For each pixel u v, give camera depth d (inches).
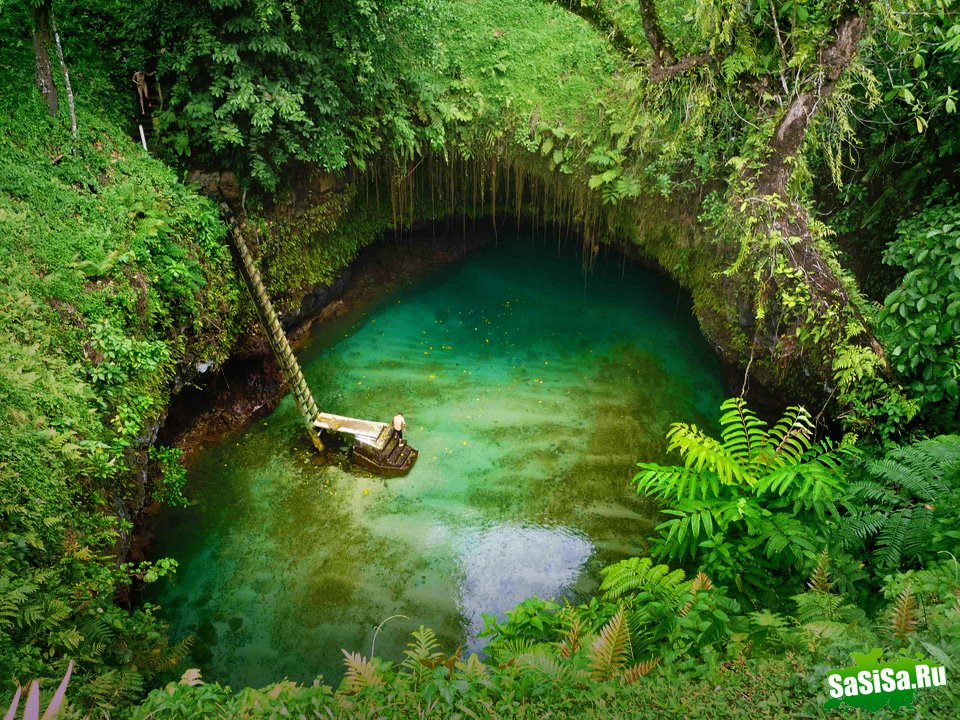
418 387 432.5
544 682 155.7
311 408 381.1
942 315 285.6
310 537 330.3
